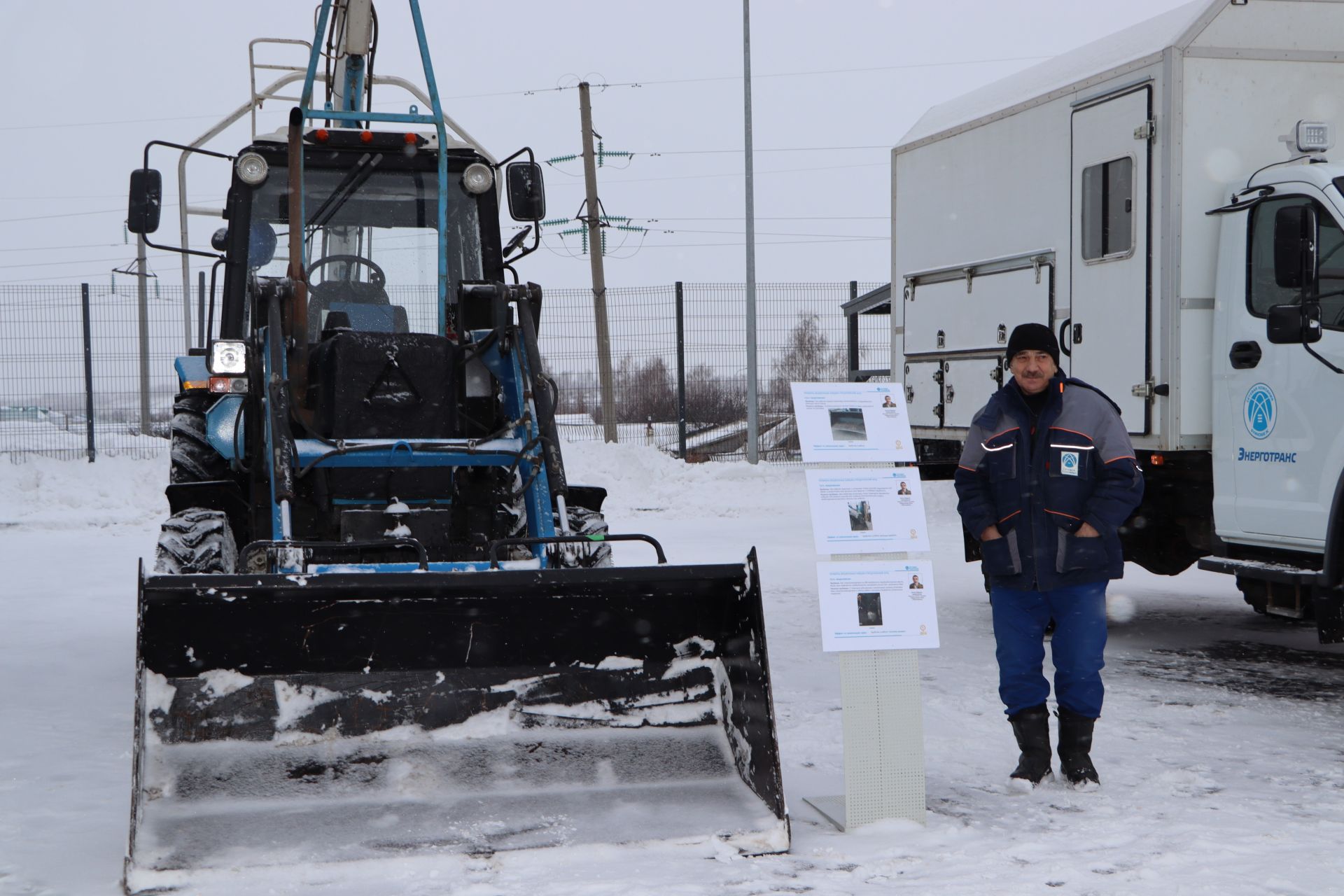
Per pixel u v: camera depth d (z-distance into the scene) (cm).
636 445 1822
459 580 377
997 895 329
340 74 738
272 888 331
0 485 1584
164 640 379
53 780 445
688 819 374
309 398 524
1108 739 505
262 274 587
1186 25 660
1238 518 640
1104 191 711
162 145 581
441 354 517
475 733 401
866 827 392
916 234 934
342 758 386
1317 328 574
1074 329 740
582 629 413
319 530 505
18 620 800
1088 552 428
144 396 1794
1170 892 331
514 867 346
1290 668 661
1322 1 675
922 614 402
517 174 621
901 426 418
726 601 419
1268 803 415
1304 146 643
